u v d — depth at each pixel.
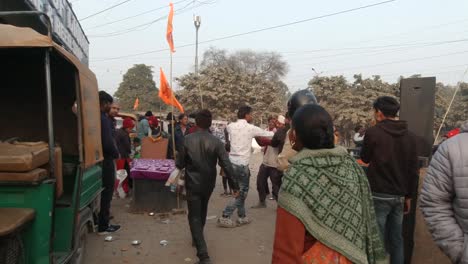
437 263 3.97
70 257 3.59
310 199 1.92
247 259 5.05
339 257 1.91
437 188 2.17
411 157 3.73
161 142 9.53
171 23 8.21
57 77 4.78
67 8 13.19
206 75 42.34
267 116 40.44
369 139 3.78
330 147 2.08
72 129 4.89
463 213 2.08
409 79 4.70
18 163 2.89
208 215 7.31
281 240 1.90
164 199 7.25
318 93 36.94
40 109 4.82
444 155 2.16
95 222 5.71
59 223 3.67
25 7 8.29
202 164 4.71
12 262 2.75
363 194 2.09
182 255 5.12
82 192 4.06
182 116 9.65
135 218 6.87
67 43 13.39
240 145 6.45
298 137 2.10
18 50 4.12
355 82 36.38
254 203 8.41
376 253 2.09
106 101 5.51
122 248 5.30
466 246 2.04
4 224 2.62
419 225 4.16
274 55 69.31
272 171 7.65
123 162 8.52
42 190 3.04
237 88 40.59
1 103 4.76
